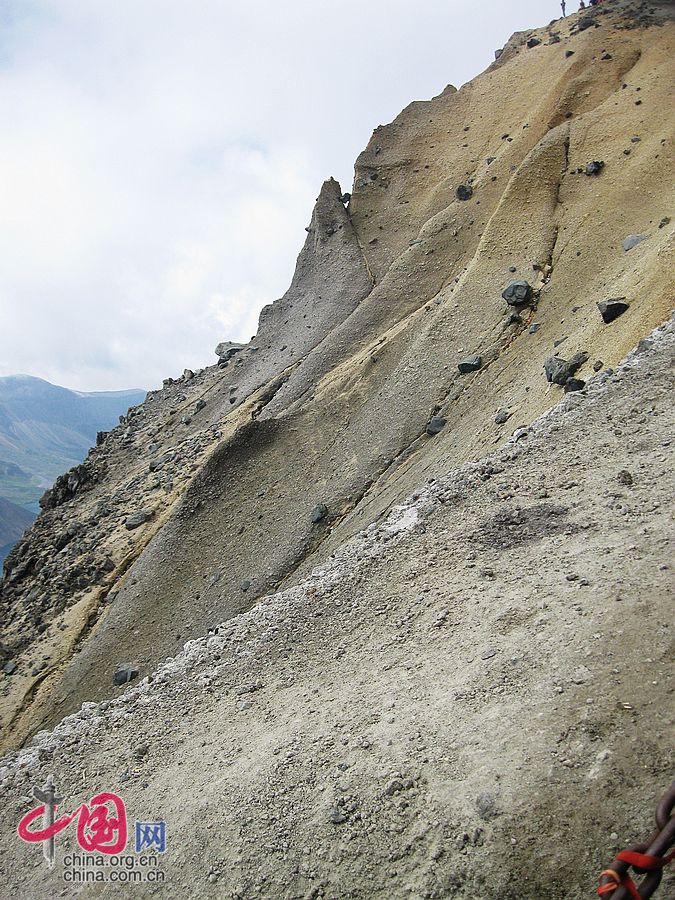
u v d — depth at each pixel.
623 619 9.03
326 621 13.45
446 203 77.44
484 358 47.09
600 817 6.48
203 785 9.82
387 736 9.09
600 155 55.56
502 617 10.62
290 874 7.77
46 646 52.03
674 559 10.13
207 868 8.35
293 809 8.55
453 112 86.38
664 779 6.53
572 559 11.52
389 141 88.25
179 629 44.88
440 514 15.63
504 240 54.12
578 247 49.88
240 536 49.47
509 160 69.50
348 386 55.56
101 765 11.40
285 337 79.69
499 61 93.06
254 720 11.12
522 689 8.68
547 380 33.47
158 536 53.84
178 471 68.44
